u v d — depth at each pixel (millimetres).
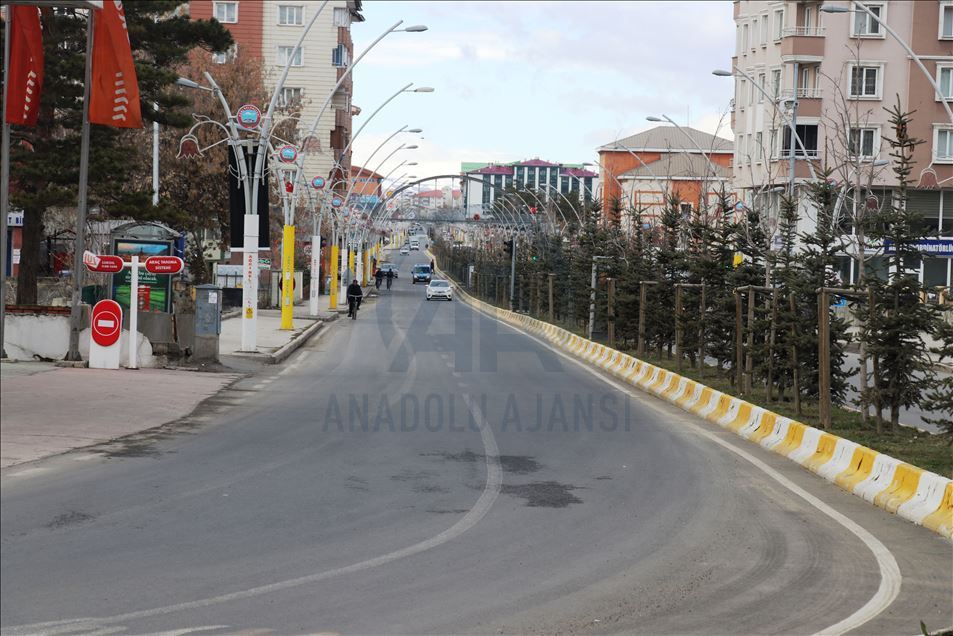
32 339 24844
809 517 11812
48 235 50281
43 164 30281
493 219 139000
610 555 9688
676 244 35375
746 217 32656
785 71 61594
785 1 61719
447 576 8773
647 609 8023
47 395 19078
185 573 8539
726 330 26625
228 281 64188
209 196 62344
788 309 21000
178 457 14039
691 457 16047
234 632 7121
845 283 19797
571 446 16734
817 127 59625
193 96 62969
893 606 8352
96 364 24578
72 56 30031
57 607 7531
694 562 9531
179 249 44594
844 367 34375
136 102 24234
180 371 26141
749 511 12000
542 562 9344
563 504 12023
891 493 12523
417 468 14094
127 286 33219
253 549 9414
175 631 7086
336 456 14789
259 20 94188
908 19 60969
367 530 10336
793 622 7828
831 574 9297
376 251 151750
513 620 7621
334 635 7145
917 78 60719
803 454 15734
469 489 12742
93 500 11102
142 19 34812
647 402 24453
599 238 43844
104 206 34031
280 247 79688
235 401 20875
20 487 11562
